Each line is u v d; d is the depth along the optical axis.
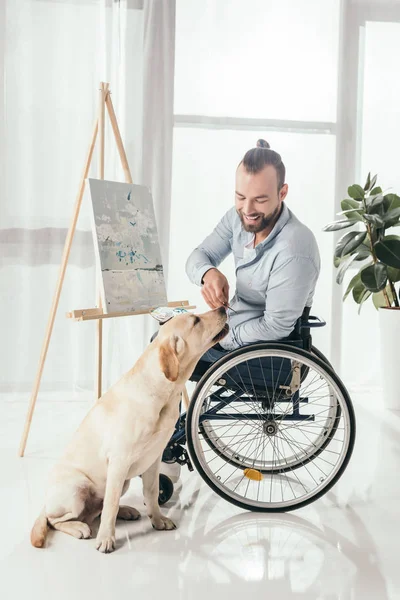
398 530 2.04
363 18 3.68
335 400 2.25
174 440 2.23
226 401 2.30
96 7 3.48
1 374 3.61
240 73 3.64
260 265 2.38
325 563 1.81
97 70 3.52
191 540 1.94
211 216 3.70
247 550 1.88
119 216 2.49
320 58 3.68
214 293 2.51
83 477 1.91
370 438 3.00
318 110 3.71
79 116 3.53
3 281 3.58
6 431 3.02
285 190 2.43
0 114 3.49
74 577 1.71
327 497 2.31
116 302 2.34
